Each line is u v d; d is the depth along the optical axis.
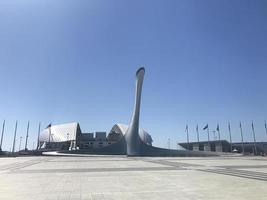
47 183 15.88
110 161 42.38
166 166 29.58
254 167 27.53
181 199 10.82
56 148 125.69
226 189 13.12
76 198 11.26
